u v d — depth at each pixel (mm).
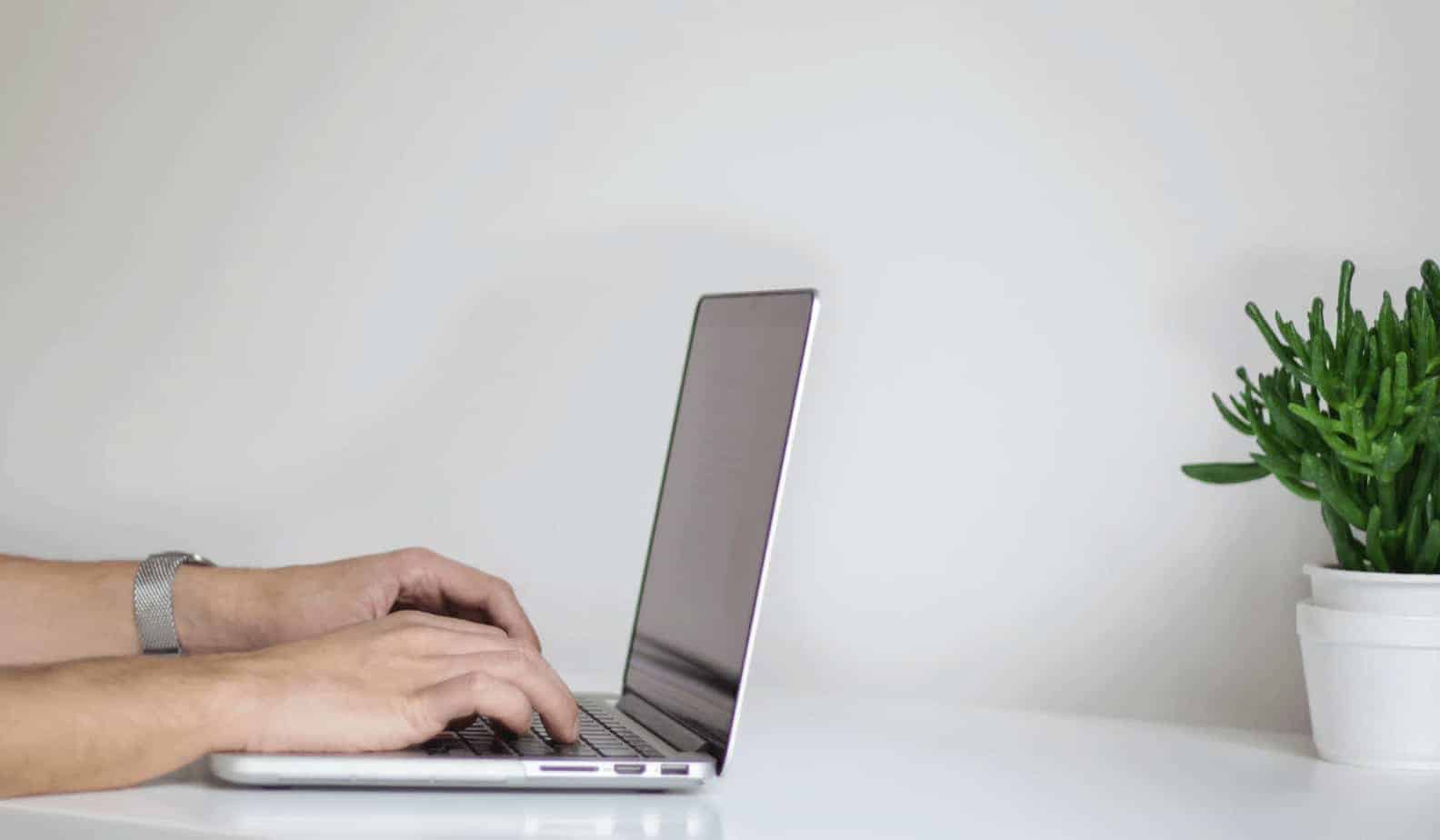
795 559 1534
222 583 1323
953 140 1474
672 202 1581
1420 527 1159
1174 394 1407
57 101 1794
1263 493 1380
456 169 1656
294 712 976
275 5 1717
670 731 1133
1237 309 1385
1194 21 1391
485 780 976
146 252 1764
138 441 1769
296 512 1718
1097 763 1170
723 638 1080
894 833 917
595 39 1604
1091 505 1436
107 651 1316
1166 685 1415
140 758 947
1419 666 1141
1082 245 1432
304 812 916
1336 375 1138
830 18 1515
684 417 1332
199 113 1743
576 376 1622
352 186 1693
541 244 1629
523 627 1301
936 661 1491
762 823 938
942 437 1484
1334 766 1165
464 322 1660
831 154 1518
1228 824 960
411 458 1681
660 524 1328
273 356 1724
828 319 1521
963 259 1474
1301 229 1365
